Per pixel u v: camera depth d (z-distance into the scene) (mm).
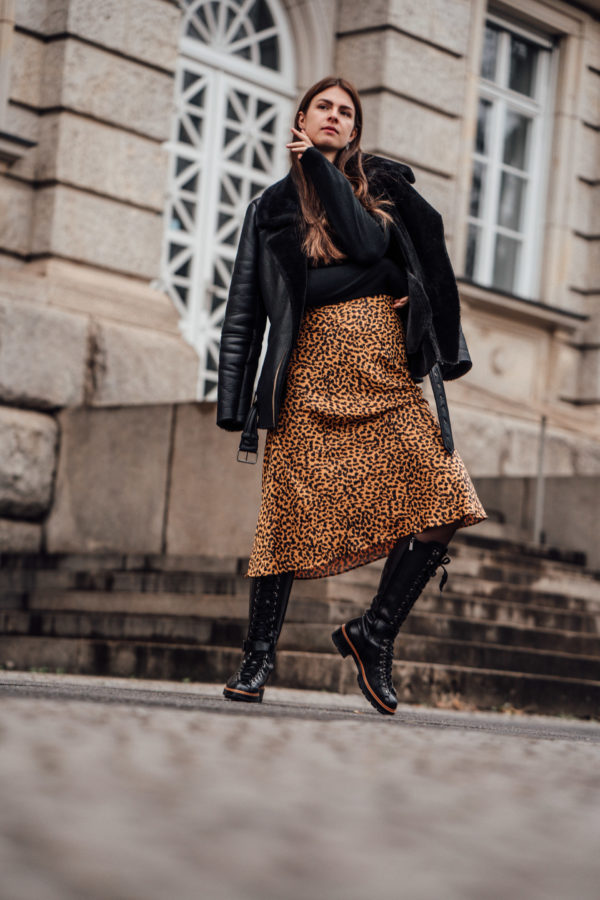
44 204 9945
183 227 12016
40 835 918
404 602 3771
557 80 14750
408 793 1461
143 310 10203
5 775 1266
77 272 9992
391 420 3670
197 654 6879
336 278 3693
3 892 774
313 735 2121
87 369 9742
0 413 9180
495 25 14266
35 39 10039
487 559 9391
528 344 13961
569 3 14688
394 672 6711
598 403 14281
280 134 12781
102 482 9164
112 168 10203
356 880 865
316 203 3736
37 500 9320
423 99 12727
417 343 3670
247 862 887
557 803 1474
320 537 3674
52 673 7207
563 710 7395
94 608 7984
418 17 12680
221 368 3836
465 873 915
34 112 10039
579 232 14703
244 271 3822
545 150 14680
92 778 1310
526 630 8078
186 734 1906
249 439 3809
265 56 12734
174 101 11273
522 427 12969
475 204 14070
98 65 10141
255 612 3842
